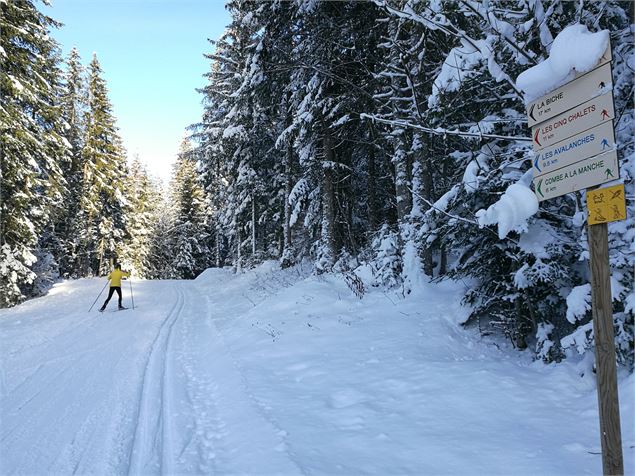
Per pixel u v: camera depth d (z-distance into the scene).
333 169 13.91
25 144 15.43
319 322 9.09
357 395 5.27
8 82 14.60
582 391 4.88
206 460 4.06
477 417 4.40
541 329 6.37
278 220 24.72
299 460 3.70
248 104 14.70
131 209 38.03
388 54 10.83
